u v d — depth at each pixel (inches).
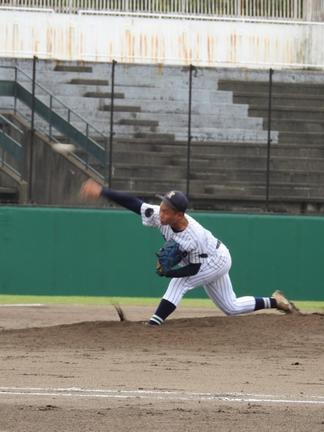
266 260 1635.1
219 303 949.8
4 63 2065.7
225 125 2081.7
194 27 2327.8
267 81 2122.3
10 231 1605.6
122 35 2304.4
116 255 1620.3
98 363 765.9
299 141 2075.5
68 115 1987.0
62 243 1614.2
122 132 2050.9
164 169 1979.6
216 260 925.2
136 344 855.1
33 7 2299.5
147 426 517.0
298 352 824.9
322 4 2379.4
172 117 2075.5
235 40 2340.1
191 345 849.5
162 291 1622.8
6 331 940.0
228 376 716.0
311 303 1633.9
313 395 642.8
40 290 1609.3
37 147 1903.3
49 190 1897.1
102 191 927.7
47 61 2075.5
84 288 1614.2
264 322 932.6
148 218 917.2
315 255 1646.2
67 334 902.4
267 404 599.8
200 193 1961.1
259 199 1974.7
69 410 560.1
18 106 1994.3
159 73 2090.3
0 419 527.5
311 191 1999.3
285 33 2348.7
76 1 2322.8
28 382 674.8
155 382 684.1
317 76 2138.3
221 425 523.5
